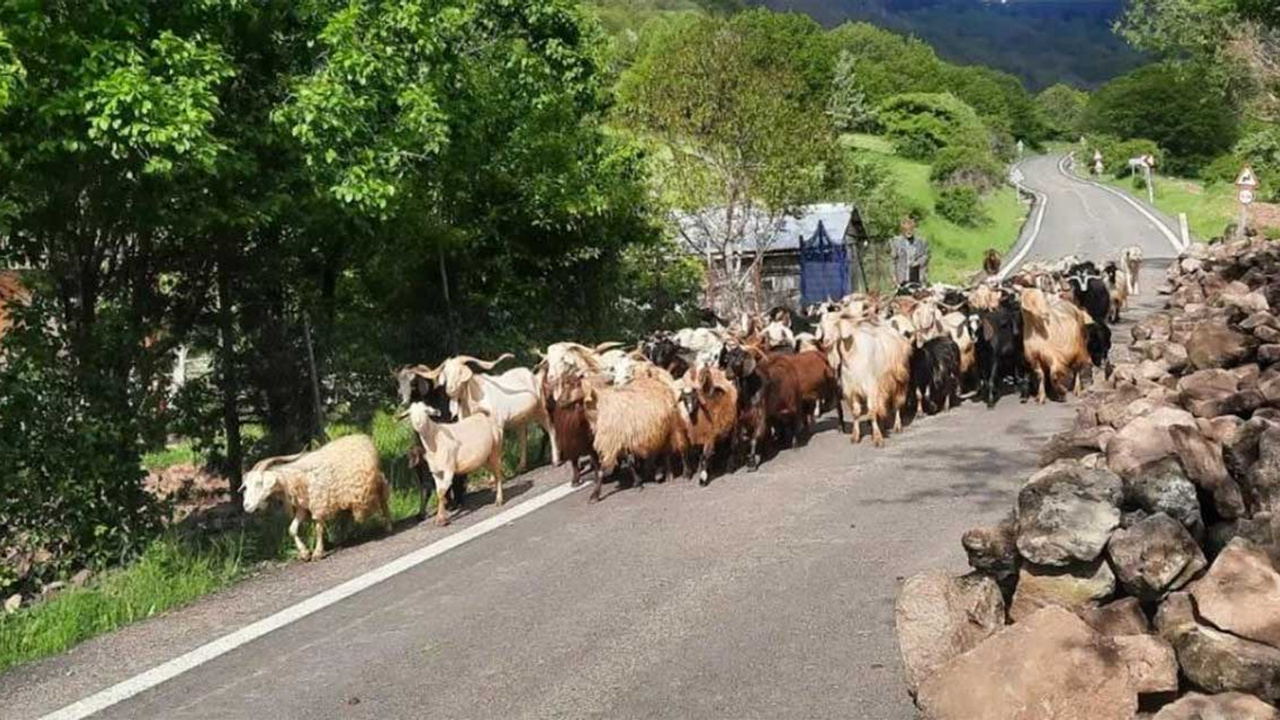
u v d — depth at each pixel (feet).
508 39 61.21
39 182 30.27
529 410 38.09
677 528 28.09
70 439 30.42
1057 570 16.08
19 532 29.96
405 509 33.01
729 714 16.90
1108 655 14.02
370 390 49.65
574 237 61.87
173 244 36.42
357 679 19.08
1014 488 30.04
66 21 28.40
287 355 42.04
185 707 18.29
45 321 31.37
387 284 54.44
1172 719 13.39
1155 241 165.17
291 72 35.65
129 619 23.76
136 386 33.88
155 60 29.01
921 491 30.27
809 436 39.99
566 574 24.59
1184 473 16.89
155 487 39.09
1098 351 47.01
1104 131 365.81
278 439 42.01
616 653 19.62
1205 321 34.63
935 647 16.05
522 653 19.89
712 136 90.89
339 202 34.40
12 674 20.35
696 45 92.79
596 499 32.09
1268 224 163.63
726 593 22.54
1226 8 70.69
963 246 194.29
